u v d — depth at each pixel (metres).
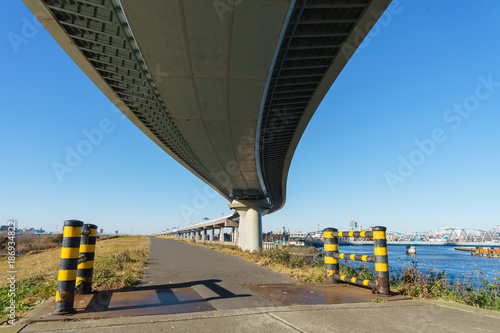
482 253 60.38
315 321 3.76
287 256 12.47
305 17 9.02
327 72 11.73
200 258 14.88
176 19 7.45
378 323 3.71
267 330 3.41
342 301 5.02
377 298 5.14
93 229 5.96
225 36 8.06
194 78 10.09
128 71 10.98
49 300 5.06
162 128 16.73
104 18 8.20
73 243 4.38
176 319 3.81
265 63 9.29
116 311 4.31
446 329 3.49
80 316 4.01
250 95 11.27
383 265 5.68
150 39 8.16
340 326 3.57
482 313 4.22
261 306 4.64
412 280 6.32
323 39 10.39
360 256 6.33
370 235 6.02
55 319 3.85
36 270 10.74
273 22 7.63
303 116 16.23
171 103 11.91
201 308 4.52
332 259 7.29
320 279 7.45
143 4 7.00
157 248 24.52
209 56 8.90
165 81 10.27
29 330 3.36
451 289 5.95
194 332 3.33
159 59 9.02
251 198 29.66
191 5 7.04
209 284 6.91
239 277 8.14
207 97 11.42
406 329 3.48
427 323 3.73
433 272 6.70
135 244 32.91
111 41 9.29
